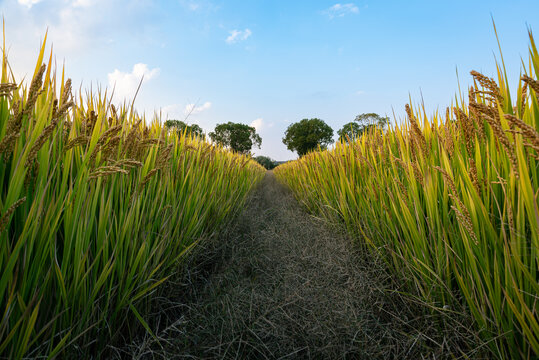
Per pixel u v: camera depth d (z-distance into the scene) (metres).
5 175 0.90
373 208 1.97
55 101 1.03
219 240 2.65
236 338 1.40
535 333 0.81
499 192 1.06
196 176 2.36
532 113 0.93
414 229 1.36
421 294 1.40
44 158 0.92
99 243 1.13
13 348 0.79
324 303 1.62
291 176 6.51
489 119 0.78
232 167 3.79
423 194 1.53
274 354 1.37
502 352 0.96
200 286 1.99
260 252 2.62
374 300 1.61
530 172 0.94
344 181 2.54
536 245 0.80
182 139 2.61
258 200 5.68
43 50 0.99
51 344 0.88
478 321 1.03
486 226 0.99
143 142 1.30
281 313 1.55
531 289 0.89
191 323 1.50
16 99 0.92
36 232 0.87
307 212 4.24
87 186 1.05
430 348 1.17
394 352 1.28
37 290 0.88
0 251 0.76
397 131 1.73
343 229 2.62
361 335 1.39
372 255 1.90
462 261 1.13
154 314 1.48
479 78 1.04
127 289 1.23
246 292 1.83
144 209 1.51
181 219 2.00
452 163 1.34
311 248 2.45
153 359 1.19
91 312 1.09
